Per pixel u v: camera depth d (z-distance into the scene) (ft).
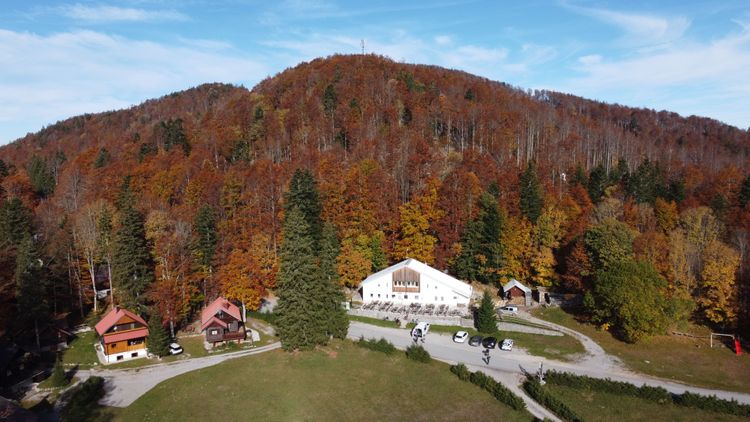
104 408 172.14
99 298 295.48
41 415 161.99
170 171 408.87
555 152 438.40
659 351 212.84
